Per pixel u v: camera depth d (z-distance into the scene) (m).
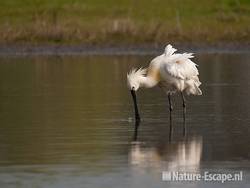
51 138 17.80
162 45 37.72
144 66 30.83
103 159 15.81
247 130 18.45
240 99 23.06
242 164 15.31
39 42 37.91
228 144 16.97
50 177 14.58
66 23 39.78
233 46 37.47
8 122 19.78
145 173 14.79
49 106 22.17
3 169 15.16
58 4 44.06
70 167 15.25
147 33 38.44
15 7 43.72
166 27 39.72
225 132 18.27
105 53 36.62
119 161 15.65
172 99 23.44
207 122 19.58
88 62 33.44
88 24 40.06
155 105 22.36
